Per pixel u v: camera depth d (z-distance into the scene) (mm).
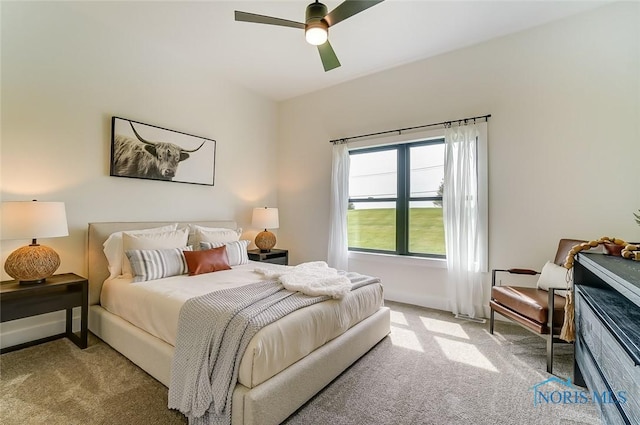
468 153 3139
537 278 2859
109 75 2881
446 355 2260
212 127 3846
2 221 2080
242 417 1334
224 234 3398
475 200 3119
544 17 2736
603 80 2586
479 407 1651
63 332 2594
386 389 1812
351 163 4254
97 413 1569
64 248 2613
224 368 1425
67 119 2623
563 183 2750
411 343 2473
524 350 2348
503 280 3029
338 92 4203
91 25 2758
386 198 3938
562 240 2615
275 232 4855
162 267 2555
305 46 3244
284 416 1485
